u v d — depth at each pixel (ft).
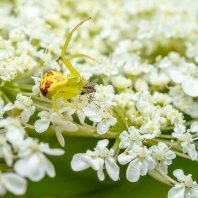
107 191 0.44
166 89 0.45
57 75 0.36
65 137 0.43
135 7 0.49
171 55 0.45
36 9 0.47
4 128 0.35
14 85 0.39
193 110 0.41
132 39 0.49
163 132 0.43
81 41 0.48
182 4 0.52
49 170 0.32
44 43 0.42
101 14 0.50
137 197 0.44
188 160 0.44
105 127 0.37
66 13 0.49
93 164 0.35
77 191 0.43
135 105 0.39
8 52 0.39
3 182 0.31
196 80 0.42
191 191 0.36
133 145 0.36
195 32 0.48
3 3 0.48
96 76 0.44
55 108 0.35
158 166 0.36
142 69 0.43
